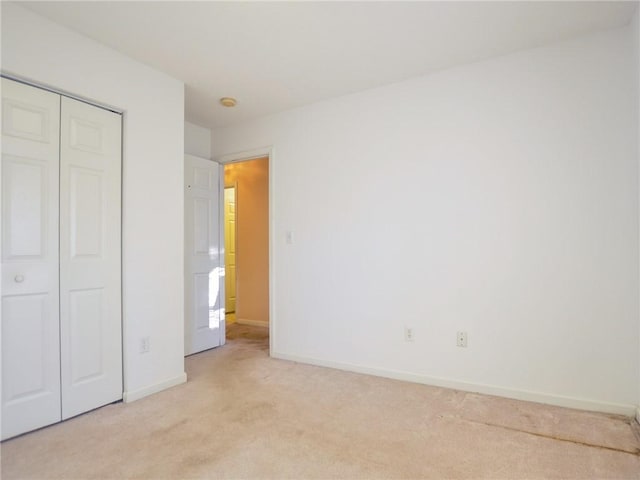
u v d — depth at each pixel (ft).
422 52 8.00
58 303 6.95
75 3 6.25
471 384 8.46
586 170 7.45
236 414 7.33
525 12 6.63
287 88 9.74
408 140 9.29
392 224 9.49
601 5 6.47
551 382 7.72
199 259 12.03
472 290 8.49
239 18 6.72
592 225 7.39
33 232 6.63
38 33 6.58
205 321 12.19
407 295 9.27
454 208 8.70
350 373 9.85
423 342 9.04
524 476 5.31
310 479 5.26
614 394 7.22
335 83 9.47
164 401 7.98
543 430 6.59
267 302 15.69
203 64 8.45
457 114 8.68
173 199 9.05
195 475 5.36
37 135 6.68
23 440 6.30
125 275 8.00
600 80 7.33
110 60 7.73
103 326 7.67
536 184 7.88
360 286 9.93
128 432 6.60
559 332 7.66
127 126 8.05
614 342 7.22
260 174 15.93
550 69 7.75
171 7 6.39
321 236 10.57
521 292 8.00
